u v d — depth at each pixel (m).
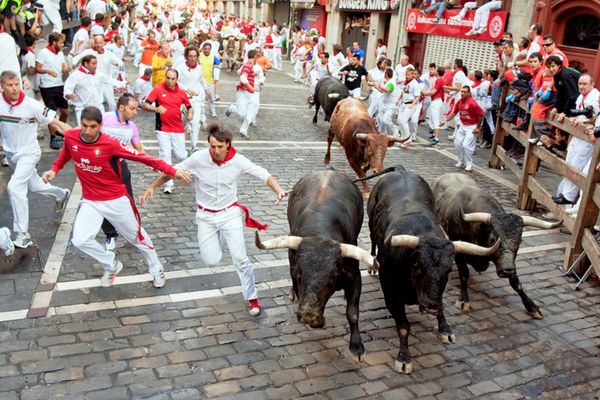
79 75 9.88
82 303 5.64
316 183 5.72
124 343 5.09
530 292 6.69
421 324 5.84
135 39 23.81
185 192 9.02
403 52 21.62
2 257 6.39
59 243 6.84
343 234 5.13
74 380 4.56
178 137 8.70
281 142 12.96
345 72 15.52
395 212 5.47
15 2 10.26
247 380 4.74
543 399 4.80
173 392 4.52
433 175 11.34
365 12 25.31
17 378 4.52
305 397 4.59
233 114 15.23
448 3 19.17
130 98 6.47
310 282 4.32
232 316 5.68
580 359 5.40
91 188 5.50
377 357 5.20
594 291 6.80
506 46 13.26
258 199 9.06
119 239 7.18
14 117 6.34
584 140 7.68
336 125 10.65
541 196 8.92
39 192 6.93
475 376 5.04
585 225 7.06
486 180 11.32
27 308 5.47
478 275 7.07
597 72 13.14
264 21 38.53
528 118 10.73
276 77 25.19
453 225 6.35
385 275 5.09
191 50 10.47
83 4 21.02
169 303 5.80
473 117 11.41
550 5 14.64
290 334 5.46
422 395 4.73
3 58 8.96
